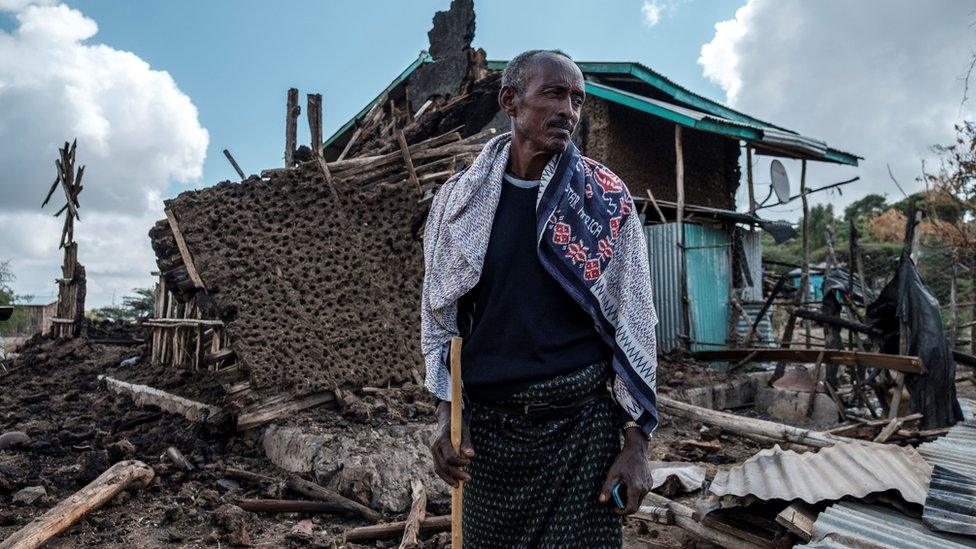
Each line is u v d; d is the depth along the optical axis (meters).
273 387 5.04
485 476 1.66
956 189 13.02
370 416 4.82
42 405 6.67
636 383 1.57
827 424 7.79
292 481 4.12
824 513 2.81
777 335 14.12
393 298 5.87
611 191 1.68
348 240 5.91
